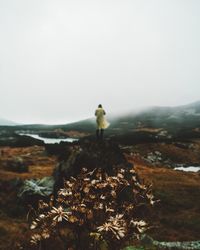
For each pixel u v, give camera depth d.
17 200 28.62
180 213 30.08
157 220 26.19
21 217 25.52
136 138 140.25
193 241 20.69
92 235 7.05
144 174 52.66
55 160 77.56
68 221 6.65
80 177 7.09
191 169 93.31
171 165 98.25
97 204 6.68
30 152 96.44
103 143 30.42
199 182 50.12
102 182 7.20
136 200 7.18
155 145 117.88
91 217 6.60
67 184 7.05
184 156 111.31
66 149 32.94
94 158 28.55
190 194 38.31
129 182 7.37
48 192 29.75
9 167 53.72
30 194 28.25
